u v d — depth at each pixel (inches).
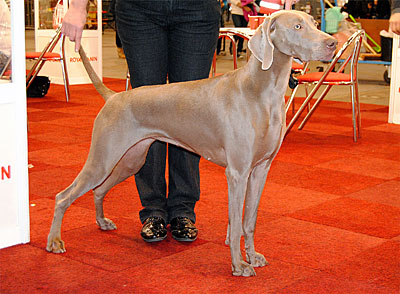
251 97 94.3
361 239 121.3
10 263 105.0
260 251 113.4
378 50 444.8
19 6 109.6
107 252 111.7
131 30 113.5
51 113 280.7
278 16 92.9
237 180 96.8
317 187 164.2
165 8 110.7
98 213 123.5
